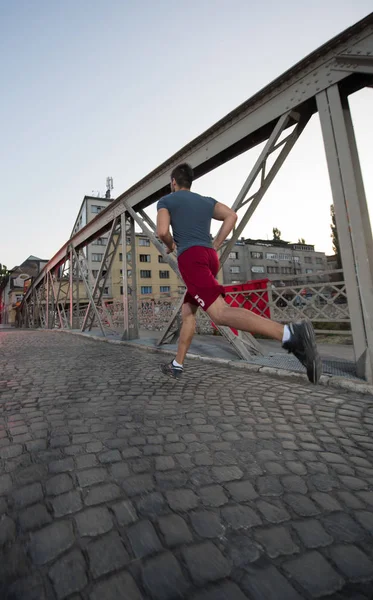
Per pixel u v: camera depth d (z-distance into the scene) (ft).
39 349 20.62
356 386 9.16
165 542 3.33
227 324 6.22
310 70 10.78
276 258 178.09
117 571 2.96
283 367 11.82
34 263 165.17
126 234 23.67
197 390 9.62
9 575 2.92
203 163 15.60
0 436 6.32
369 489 4.36
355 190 9.66
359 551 3.21
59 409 8.00
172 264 17.31
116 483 4.51
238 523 3.63
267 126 12.81
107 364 14.52
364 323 9.56
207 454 5.41
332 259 199.41
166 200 7.63
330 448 5.66
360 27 9.26
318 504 4.01
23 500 4.11
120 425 6.81
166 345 19.52
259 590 2.74
